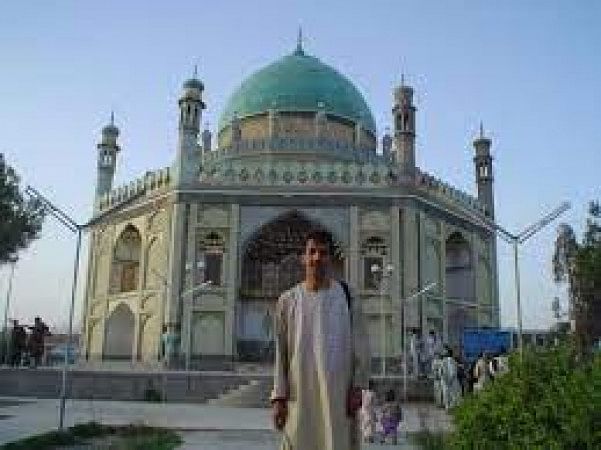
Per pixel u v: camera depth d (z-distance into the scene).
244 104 31.36
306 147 28.66
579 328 24.73
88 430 10.33
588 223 25.86
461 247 29.89
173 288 25.06
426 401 19.50
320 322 3.35
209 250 25.80
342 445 3.19
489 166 32.56
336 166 26.67
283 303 3.48
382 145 31.97
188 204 26.03
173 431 11.27
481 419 5.15
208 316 25.03
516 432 4.86
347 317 3.40
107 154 32.44
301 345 3.34
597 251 24.56
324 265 3.47
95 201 31.39
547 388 4.89
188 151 26.67
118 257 29.12
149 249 27.22
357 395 3.32
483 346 24.06
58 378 20.08
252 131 30.64
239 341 26.38
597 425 4.52
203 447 9.48
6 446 8.30
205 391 19.86
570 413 4.61
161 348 24.72
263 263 27.23
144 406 17.56
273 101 30.61
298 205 26.19
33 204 18.23
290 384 3.37
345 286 3.51
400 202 26.31
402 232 26.02
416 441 10.70
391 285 25.42
